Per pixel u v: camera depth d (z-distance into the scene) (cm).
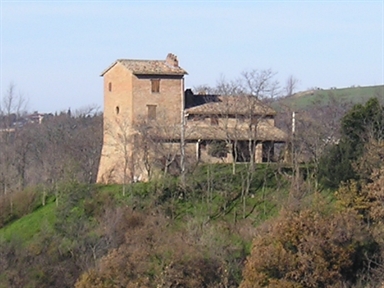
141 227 6175
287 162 6888
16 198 7275
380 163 5969
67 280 5872
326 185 6228
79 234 6222
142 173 7062
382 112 6462
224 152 7162
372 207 5722
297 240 5372
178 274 5400
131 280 5369
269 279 5191
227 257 5681
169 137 6969
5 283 5812
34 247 6141
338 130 7038
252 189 6569
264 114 7188
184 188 6588
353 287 5300
